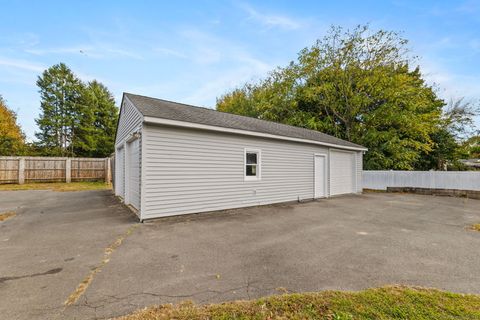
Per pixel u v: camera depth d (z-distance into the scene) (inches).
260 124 408.2
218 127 275.6
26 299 96.7
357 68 677.9
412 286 108.3
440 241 178.4
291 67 815.7
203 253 149.7
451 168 773.9
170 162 248.7
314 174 422.6
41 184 578.6
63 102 964.0
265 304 92.0
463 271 125.8
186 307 90.7
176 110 289.6
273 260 139.3
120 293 101.5
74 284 109.5
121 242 170.2
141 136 235.6
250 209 306.8
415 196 458.3
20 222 228.4
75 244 165.6
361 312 86.8
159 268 127.2
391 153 630.5
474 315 84.8
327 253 151.6
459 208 327.0
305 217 261.4
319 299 95.3
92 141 993.5
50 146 949.2
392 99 632.4
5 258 140.6
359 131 679.7
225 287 107.2
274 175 355.6
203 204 274.4
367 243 172.6
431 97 718.5
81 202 343.6
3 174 561.6
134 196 286.4
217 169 287.4
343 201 389.1
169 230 202.8
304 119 756.0
